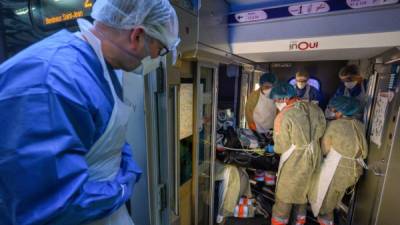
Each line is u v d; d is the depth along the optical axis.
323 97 2.23
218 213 1.87
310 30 1.31
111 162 0.61
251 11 1.45
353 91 1.92
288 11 1.34
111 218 0.67
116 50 0.56
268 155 1.85
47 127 0.41
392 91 1.27
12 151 0.40
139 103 0.78
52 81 0.43
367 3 1.14
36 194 0.41
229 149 1.84
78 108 0.45
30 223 0.41
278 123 1.71
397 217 1.15
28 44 1.21
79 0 0.99
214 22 1.32
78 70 0.48
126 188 0.64
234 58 1.66
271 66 2.34
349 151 1.54
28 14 1.15
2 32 1.22
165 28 0.59
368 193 1.53
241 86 2.33
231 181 1.82
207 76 1.45
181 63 1.14
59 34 0.56
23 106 0.41
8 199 0.42
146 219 0.89
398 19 1.10
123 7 0.51
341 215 2.03
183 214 1.37
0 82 0.44
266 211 2.03
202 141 1.53
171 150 1.01
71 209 0.43
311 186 1.72
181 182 1.33
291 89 1.74
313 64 2.21
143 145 0.81
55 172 0.41
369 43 1.17
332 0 1.22
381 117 1.42
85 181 0.46
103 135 0.53
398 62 1.21
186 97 1.23
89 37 0.53
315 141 1.64
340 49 1.27
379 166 1.37
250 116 2.29
